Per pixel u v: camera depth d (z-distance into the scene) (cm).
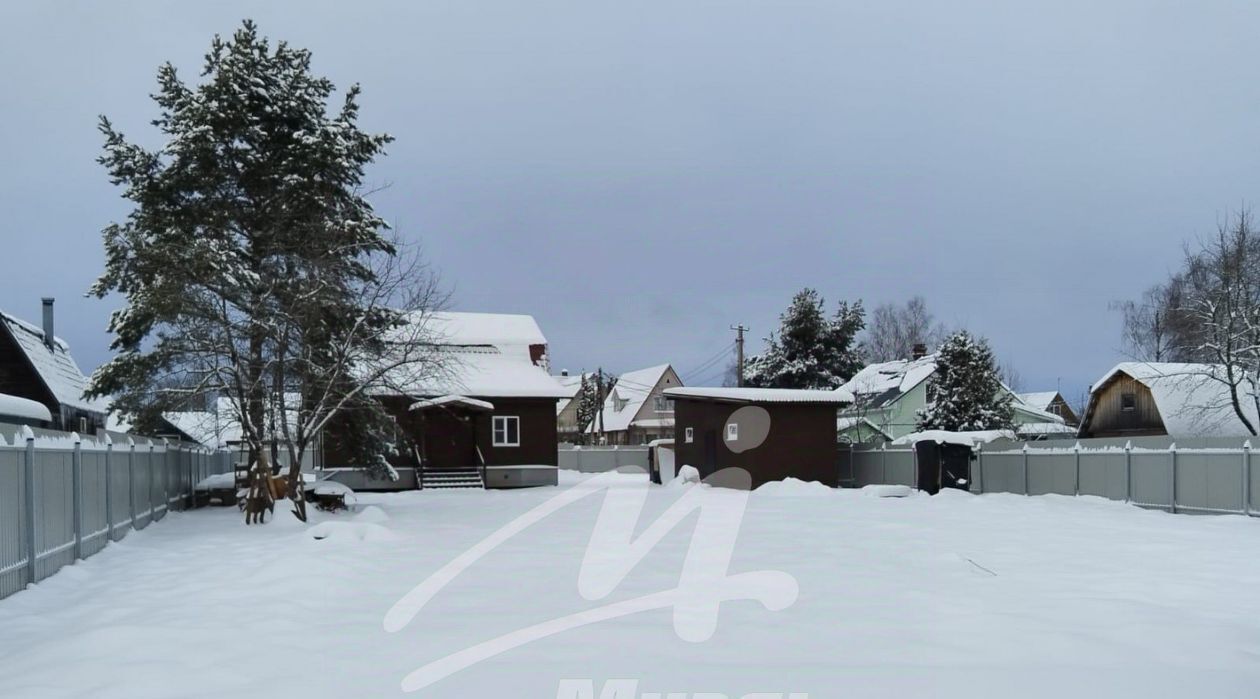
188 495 2297
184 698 593
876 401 5081
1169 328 4638
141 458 1675
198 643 740
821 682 629
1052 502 2273
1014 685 620
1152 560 1228
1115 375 3494
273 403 1941
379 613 874
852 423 4688
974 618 837
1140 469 2144
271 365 1947
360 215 2275
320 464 3117
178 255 1930
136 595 977
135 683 625
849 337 5181
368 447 2367
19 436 984
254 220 2269
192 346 1928
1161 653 707
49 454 1084
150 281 2108
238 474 2306
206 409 2095
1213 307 2784
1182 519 1841
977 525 1739
